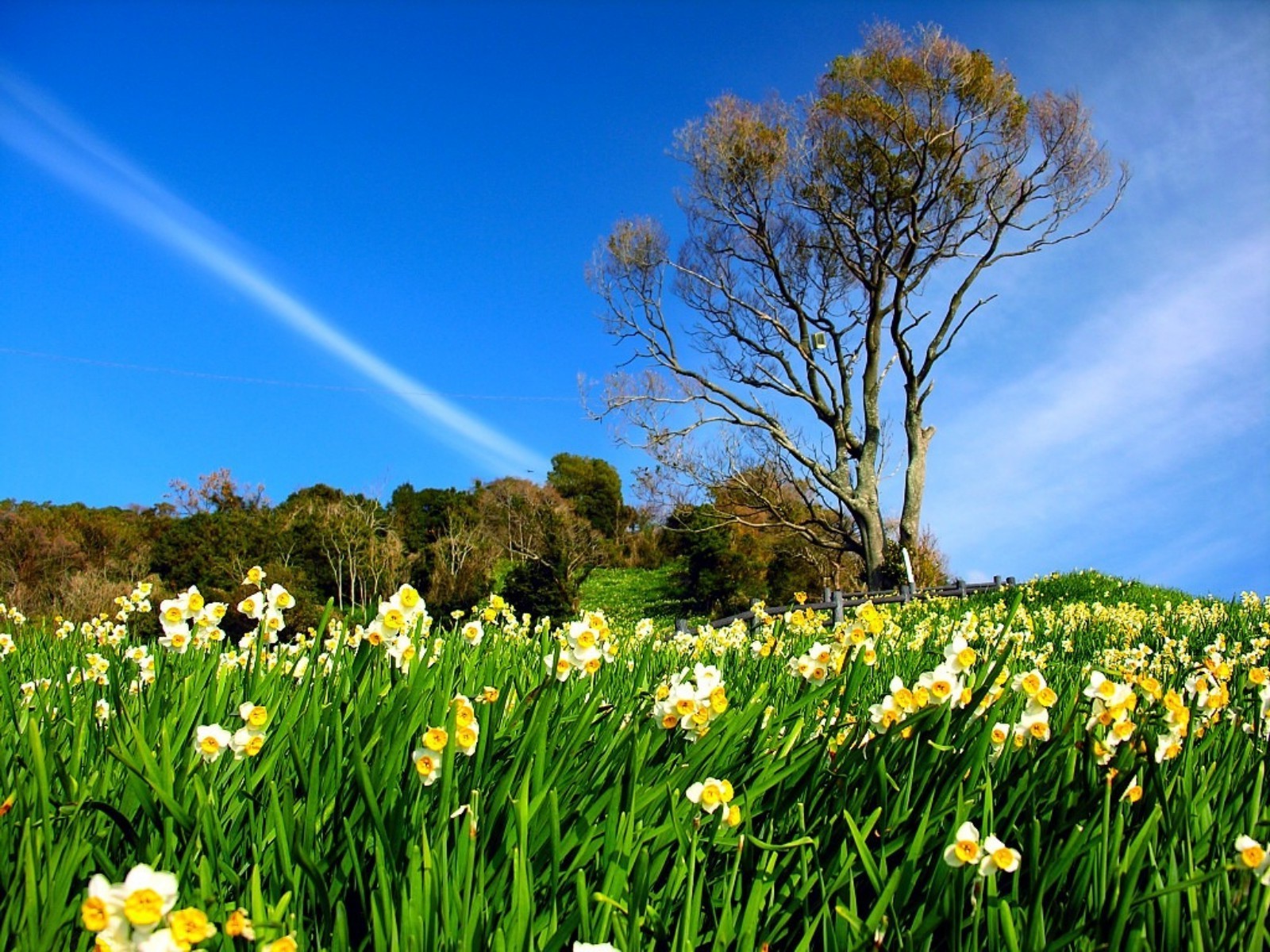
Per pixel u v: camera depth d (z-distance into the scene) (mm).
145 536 35125
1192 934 1371
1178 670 3506
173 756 1707
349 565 27188
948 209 23547
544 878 1512
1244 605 9805
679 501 24578
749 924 1417
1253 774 1854
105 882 1055
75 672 2994
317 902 1402
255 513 35906
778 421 24344
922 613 14422
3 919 1312
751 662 3359
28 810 1506
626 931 1344
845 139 23094
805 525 26500
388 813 1499
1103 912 1404
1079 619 8609
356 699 1938
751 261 25031
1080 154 22547
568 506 41719
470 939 1299
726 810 1646
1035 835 1521
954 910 1422
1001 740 1938
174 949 1048
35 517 30219
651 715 2008
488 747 1783
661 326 24859
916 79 21656
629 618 27906
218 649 2453
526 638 4469
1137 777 1747
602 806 1614
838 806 1769
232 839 1616
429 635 2811
